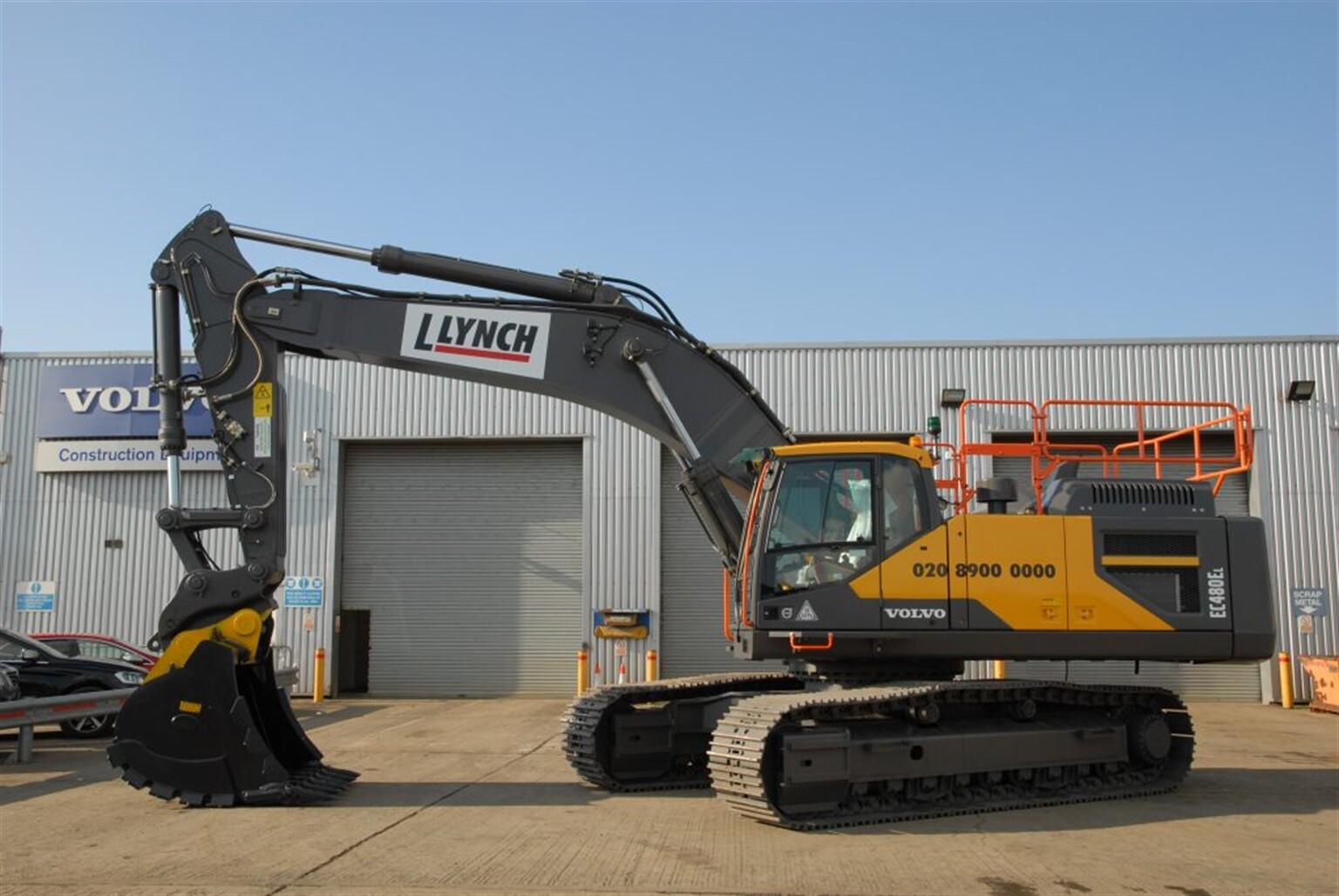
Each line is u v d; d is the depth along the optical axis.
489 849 7.50
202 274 9.63
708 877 6.80
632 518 20.64
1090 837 8.07
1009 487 9.60
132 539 21.14
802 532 9.02
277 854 7.30
